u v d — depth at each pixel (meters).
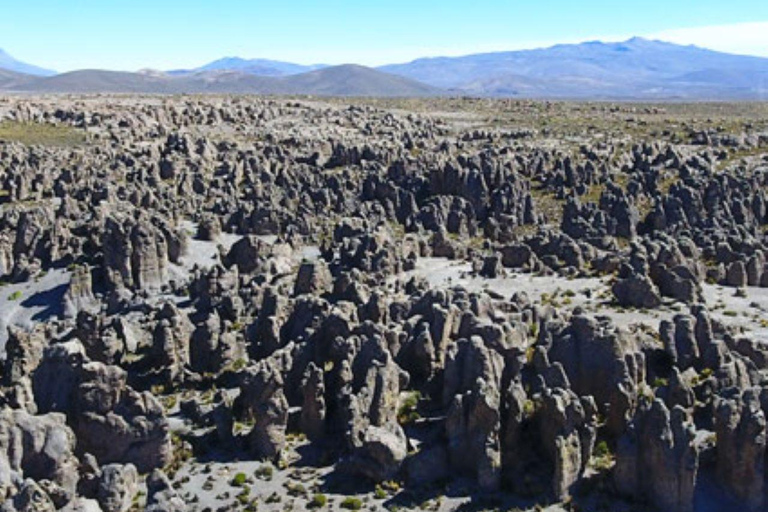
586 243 159.88
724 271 139.00
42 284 149.50
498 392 86.44
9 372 105.81
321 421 91.06
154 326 115.44
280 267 146.50
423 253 160.00
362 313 109.25
